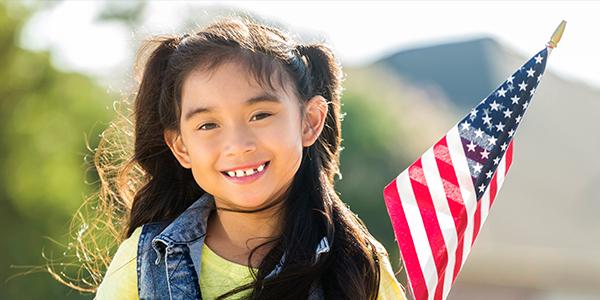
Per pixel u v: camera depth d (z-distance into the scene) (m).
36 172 19.11
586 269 20.28
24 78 20.17
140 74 4.90
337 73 4.95
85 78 20.14
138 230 4.73
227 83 4.46
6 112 19.89
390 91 21.77
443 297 5.07
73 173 19.02
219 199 4.61
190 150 4.52
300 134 4.59
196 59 4.52
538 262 20.36
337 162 5.05
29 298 17.97
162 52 4.77
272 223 4.66
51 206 18.72
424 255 5.03
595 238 21.05
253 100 4.45
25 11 20.31
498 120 5.09
